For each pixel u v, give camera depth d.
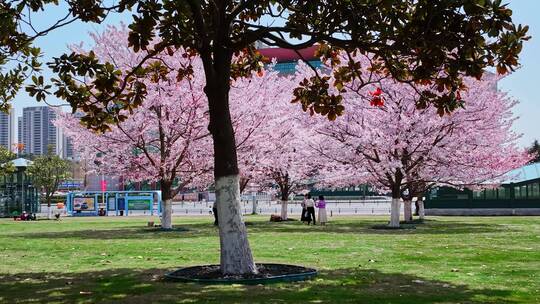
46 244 20.39
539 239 20.69
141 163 27.70
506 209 44.50
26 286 10.45
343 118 27.20
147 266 13.45
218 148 10.93
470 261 14.08
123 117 13.09
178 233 25.61
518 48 9.44
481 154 28.23
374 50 11.38
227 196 10.86
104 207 57.31
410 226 28.62
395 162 24.81
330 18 11.03
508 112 29.20
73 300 8.85
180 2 11.49
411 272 12.01
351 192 112.81
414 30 10.46
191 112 26.22
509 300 8.66
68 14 11.67
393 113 25.80
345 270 12.31
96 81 12.09
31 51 14.34
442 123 25.67
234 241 10.84
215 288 9.72
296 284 10.19
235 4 13.40
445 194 46.09
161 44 12.06
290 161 35.16
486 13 8.89
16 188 56.88
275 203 79.50
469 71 10.05
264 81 30.77
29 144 167.75
